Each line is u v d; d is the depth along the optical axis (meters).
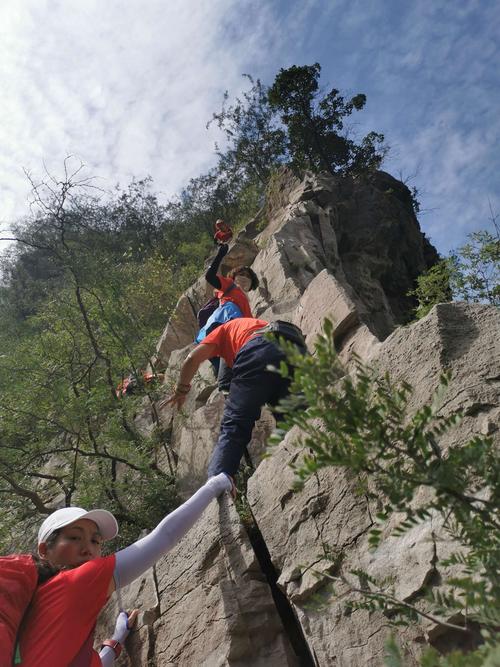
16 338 8.59
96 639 3.95
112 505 5.44
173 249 22.59
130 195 29.80
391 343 3.34
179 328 9.20
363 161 24.44
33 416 6.05
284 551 3.36
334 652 2.83
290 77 25.98
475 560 1.65
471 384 2.88
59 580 2.23
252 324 4.48
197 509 2.95
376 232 17.05
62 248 7.31
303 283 8.39
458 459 1.46
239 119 28.17
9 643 2.00
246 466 5.19
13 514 5.89
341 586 2.94
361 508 3.04
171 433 6.56
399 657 1.40
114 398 6.55
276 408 1.44
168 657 3.45
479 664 1.18
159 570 3.84
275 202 18.36
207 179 30.83
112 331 7.29
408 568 2.64
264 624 3.25
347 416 1.42
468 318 3.18
